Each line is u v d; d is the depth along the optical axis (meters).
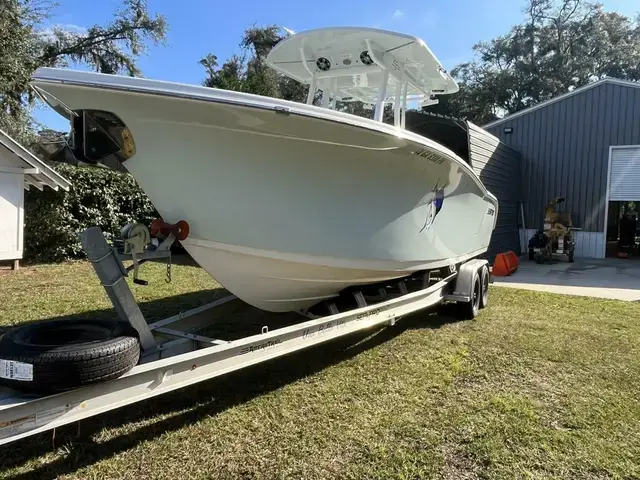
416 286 5.74
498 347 4.66
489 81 33.97
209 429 2.96
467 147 6.29
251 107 2.84
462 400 3.43
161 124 2.88
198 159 3.04
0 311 5.57
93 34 19.61
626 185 13.70
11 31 12.56
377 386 3.66
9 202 8.41
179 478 2.46
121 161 3.05
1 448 2.68
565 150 14.48
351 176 3.66
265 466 2.57
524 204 15.12
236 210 3.28
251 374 3.89
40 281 7.62
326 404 3.34
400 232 4.27
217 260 3.45
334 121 3.14
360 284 4.40
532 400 3.45
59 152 3.37
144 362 2.85
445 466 2.59
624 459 2.69
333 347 4.62
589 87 13.98
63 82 2.64
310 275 3.84
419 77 4.97
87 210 10.17
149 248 3.07
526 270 11.53
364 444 2.80
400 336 5.02
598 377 3.93
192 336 3.34
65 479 2.42
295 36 4.18
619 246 15.38
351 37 4.09
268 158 3.21
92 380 2.25
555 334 5.19
